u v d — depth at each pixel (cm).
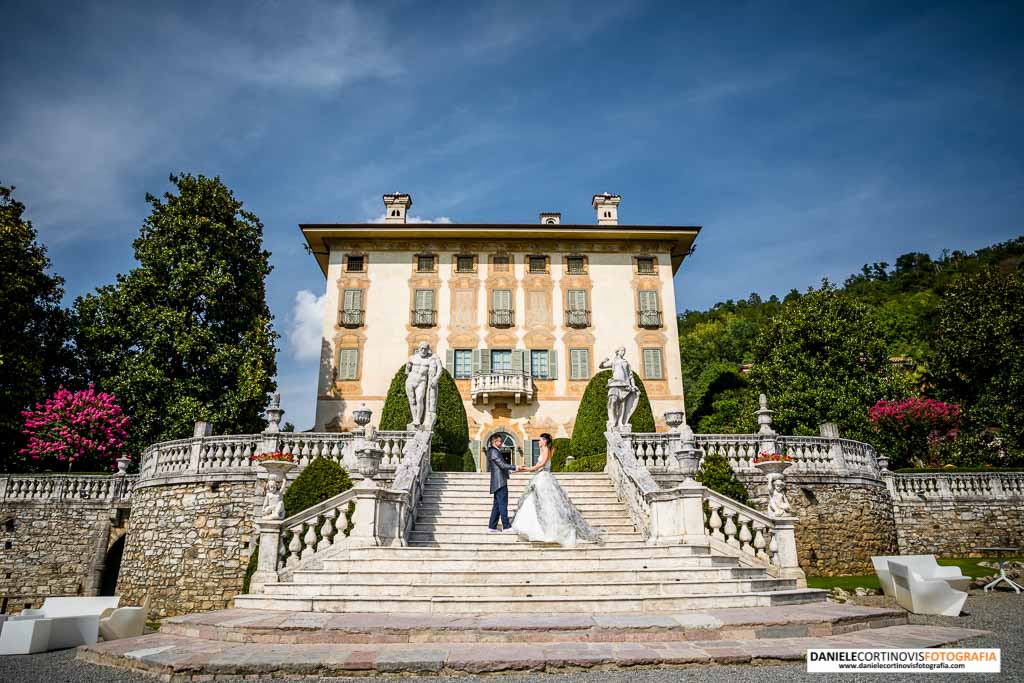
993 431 2758
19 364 2488
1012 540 2080
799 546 1747
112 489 2120
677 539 1177
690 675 596
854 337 3156
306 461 1728
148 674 650
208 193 3064
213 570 1689
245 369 2803
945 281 6406
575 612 852
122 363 2748
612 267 3362
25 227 2616
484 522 1421
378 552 1098
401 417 2195
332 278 3281
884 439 2722
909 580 993
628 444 1688
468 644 710
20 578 2042
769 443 1802
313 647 710
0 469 2462
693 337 5944
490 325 3253
